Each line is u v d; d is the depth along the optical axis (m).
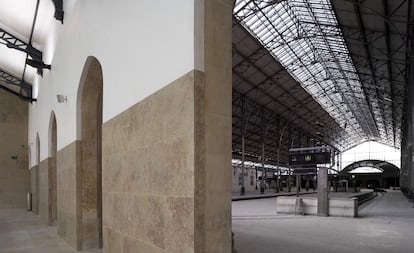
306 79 32.44
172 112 3.97
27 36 17.25
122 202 5.39
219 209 3.83
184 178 3.68
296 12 22.27
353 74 30.84
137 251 4.74
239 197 28.67
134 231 4.86
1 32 17.88
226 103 4.03
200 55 3.71
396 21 16.70
